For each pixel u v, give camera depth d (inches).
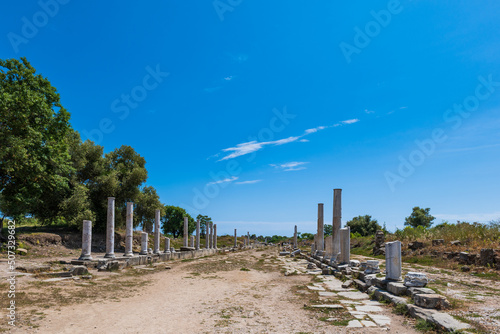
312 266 818.2
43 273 532.7
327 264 812.0
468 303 348.5
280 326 291.1
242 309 359.9
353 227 2202.3
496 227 834.8
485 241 760.3
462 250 756.6
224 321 307.9
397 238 1149.1
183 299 416.2
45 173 843.4
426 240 960.9
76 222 1163.9
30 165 762.8
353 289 489.4
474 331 246.8
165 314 334.6
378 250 1104.2
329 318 315.9
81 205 1195.3
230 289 500.4
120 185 1512.1
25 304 343.6
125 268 732.7
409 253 904.3
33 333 257.0
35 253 895.1
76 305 358.6
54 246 1050.7
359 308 357.4
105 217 1403.8
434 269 663.8
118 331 273.9
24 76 843.4
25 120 741.3
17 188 882.1
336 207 814.5
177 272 706.2
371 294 422.6
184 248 1348.4
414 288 367.6
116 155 1680.6
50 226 1397.6
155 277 619.2
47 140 880.3
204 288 506.6
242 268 800.9
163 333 270.4
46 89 898.7
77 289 446.3
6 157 727.7
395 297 370.0
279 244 3139.8
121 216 1480.1
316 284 540.4
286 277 657.0
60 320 297.4
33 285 444.1
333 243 805.2
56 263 697.6
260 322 304.8
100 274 611.2
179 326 290.8
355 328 281.9
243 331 276.1
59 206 1189.1
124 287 491.5
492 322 275.4
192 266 831.7
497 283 494.3
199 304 386.3
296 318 319.3
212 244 1977.1
